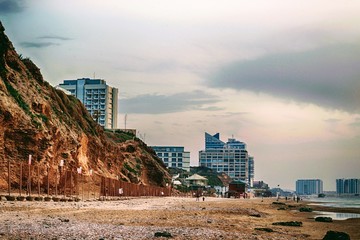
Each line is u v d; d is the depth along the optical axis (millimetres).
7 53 83438
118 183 110562
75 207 54531
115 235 28516
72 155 90625
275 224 51688
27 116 74625
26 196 58812
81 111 127312
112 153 134000
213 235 32062
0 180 66562
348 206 148875
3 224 30391
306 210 104750
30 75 92625
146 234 30000
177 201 114500
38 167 67500
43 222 32969
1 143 68312
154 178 181125
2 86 72625
